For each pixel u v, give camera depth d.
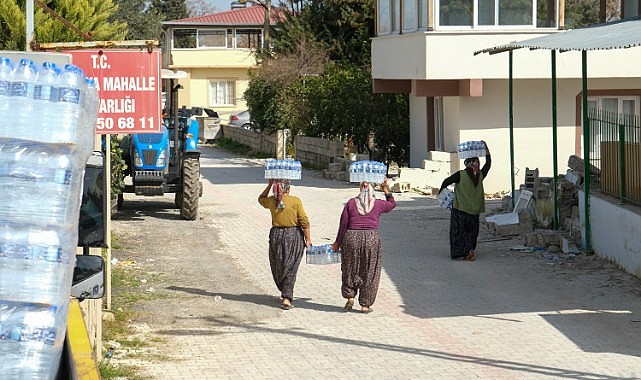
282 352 11.09
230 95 62.66
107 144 12.16
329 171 31.25
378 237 12.98
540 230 18.19
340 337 11.78
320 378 10.06
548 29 25.25
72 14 20.28
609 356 10.78
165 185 21.95
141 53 12.14
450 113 27.27
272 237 13.32
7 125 5.08
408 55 26.33
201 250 18.05
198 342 11.51
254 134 45.28
